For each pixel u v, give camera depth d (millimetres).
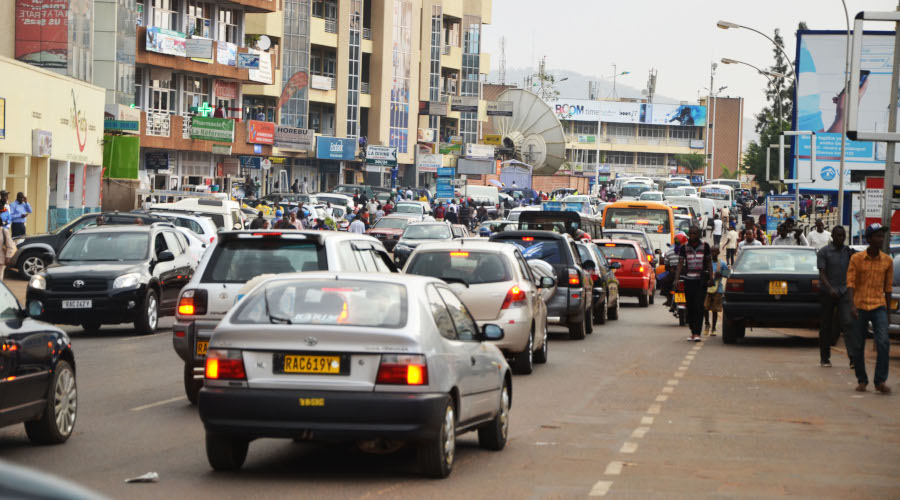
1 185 43250
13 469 3521
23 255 37438
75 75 54531
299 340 10109
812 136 55594
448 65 119625
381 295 10602
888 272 17547
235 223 42094
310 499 9625
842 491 10148
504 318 18922
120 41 62000
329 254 14852
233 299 14742
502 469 11109
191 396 15500
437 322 10758
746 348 24922
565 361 21797
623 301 42781
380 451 10633
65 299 24250
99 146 54406
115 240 26141
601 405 15836
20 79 44469
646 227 52562
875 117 61656
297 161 94500
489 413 11891
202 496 9719
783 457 11883
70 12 53375
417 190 95938
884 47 61312
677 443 12719
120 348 22672
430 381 10117
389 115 106875
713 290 27922
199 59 69438
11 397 11188
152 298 25516
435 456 10383
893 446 12633
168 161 67562
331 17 99812
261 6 75500
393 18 106688
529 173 124062
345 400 9953
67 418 12594
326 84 99125
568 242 25641
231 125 71438
